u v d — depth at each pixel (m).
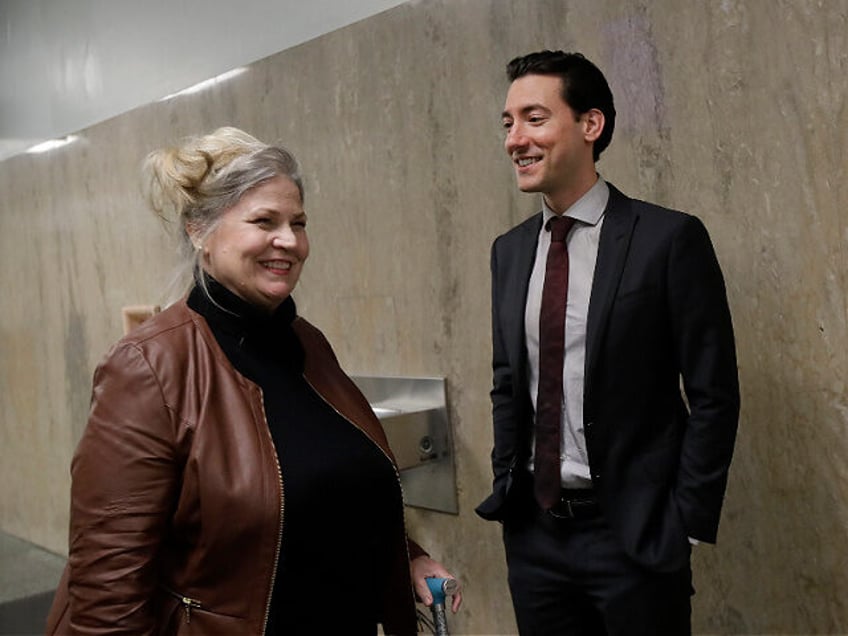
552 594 1.73
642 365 1.56
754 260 1.85
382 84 2.60
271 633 1.22
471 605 2.54
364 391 2.77
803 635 1.85
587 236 1.67
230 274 1.28
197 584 1.21
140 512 1.15
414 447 2.51
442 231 2.49
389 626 1.47
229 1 3.11
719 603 1.99
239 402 1.24
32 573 4.16
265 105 3.01
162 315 1.29
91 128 3.90
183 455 1.19
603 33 2.06
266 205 1.26
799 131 1.75
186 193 1.27
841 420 1.75
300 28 2.85
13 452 4.80
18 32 4.42
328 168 2.81
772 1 1.77
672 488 1.57
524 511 1.77
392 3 2.54
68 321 4.23
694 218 1.56
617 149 2.07
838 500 1.77
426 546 2.66
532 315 1.72
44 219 4.34
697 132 1.92
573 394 1.64
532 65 1.62
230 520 1.18
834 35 1.68
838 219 1.71
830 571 1.79
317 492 1.25
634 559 1.53
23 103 4.44
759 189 1.83
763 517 1.89
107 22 3.75
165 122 3.47
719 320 1.52
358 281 2.77
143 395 1.18
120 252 3.80
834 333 1.74
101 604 1.12
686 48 1.91
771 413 1.85
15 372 4.74
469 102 2.37
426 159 2.50
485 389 2.43
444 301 2.51
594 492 1.63
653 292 1.54
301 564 1.25
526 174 1.65
